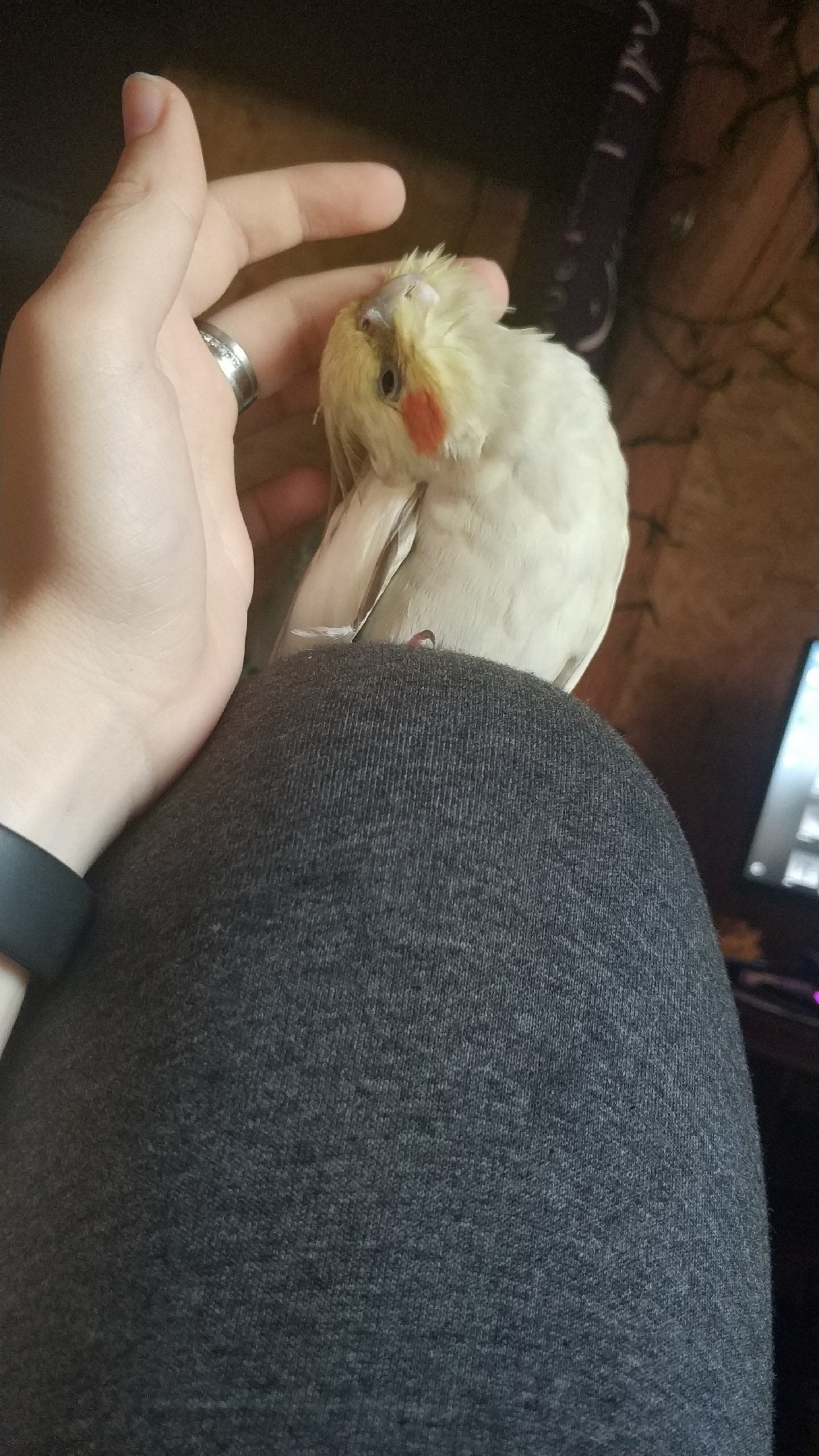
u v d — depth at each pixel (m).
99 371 0.42
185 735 0.49
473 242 0.93
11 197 0.81
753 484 1.14
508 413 0.63
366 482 0.70
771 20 0.84
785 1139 1.11
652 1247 0.31
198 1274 0.28
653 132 0.89
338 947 0.34
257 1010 0.33
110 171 0.81
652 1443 0.27
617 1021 0.35
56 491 0.43
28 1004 0.40
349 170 0.67
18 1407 0.27
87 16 0.78
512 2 0.81
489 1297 0.28
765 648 1.24
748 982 1.11
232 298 0.95
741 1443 0.29
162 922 0.37
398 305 0.63
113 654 0.46
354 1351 0.26
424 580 0.66
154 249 0.43
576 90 0.84
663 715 1.31
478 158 0.88
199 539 0.47
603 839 0.39
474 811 0.38
